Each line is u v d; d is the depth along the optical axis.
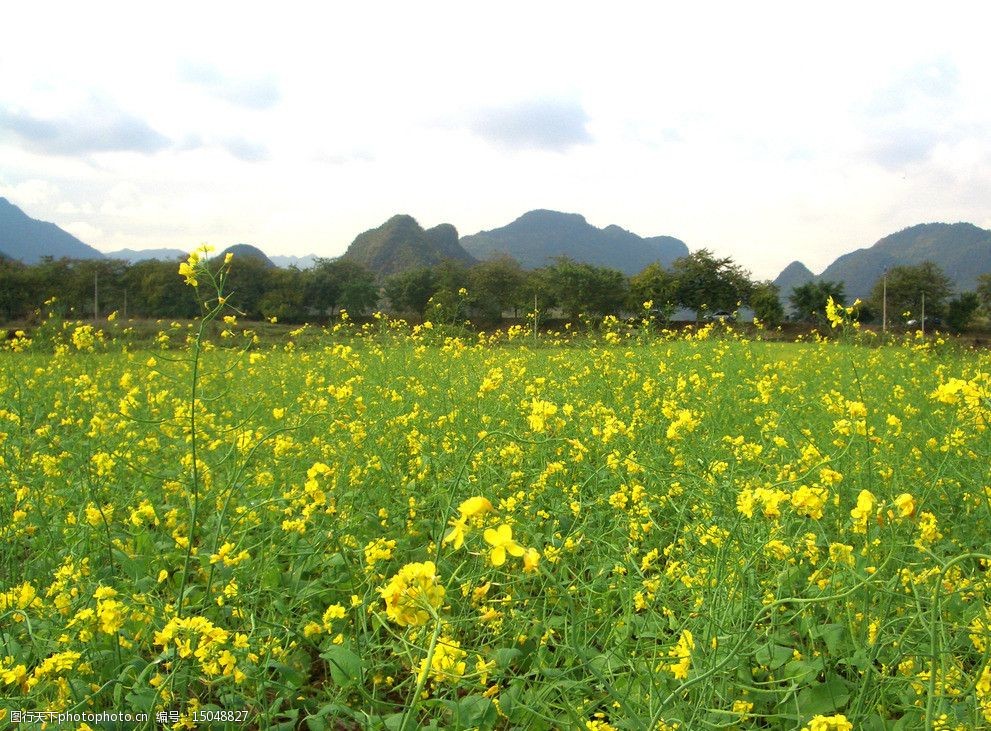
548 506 4.25
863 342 16.78
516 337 15.47
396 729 2.38
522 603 3.18
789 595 3.18
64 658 2.36
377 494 4.63
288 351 13.78
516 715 2.56
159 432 5.66
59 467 4.68
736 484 3.93
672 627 2.86
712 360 11.80
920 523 3.30
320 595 3.46
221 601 2.97
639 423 6.33
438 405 7.17
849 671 2.82
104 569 3.44
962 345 16.42
